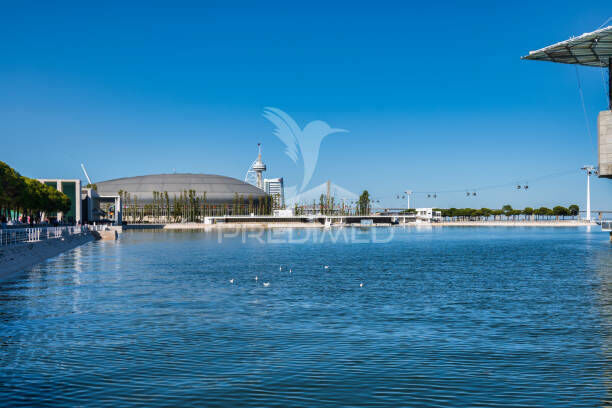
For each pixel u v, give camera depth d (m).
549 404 25.98
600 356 34.34
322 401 26.42
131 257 120.56
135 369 31.58
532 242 193.25
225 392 27.62
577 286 70.50
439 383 29.02
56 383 29.08
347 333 41.28
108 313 49.88
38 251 105.25
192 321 46.16
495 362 32.97
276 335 40.53
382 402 26.27
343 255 132.00
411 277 82.19
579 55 133.38
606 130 125.81
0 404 25.97
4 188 139.00
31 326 43.91
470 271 91.44
